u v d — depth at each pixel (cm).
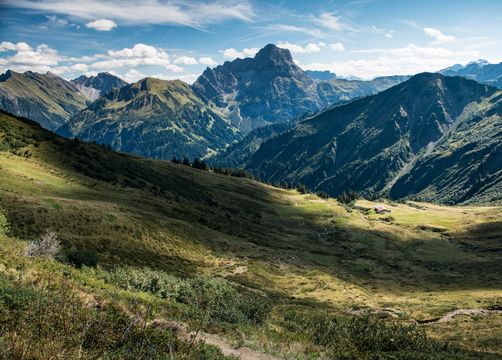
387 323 5253
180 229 9469
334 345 2511
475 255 15550
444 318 6197
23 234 5731
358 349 2503
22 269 1894
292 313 3912
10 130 13062
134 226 8025
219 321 2561
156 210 11088
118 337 1151
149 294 3012
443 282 10625
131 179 14612
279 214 19925
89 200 9075
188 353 1299
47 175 10350
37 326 948
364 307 7081
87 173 12562
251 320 2933
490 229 19212
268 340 2105
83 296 1741
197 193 18088
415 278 11325
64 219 6888
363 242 16488
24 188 8475
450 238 18762
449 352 2862
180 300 3183
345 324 3030
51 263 2441
